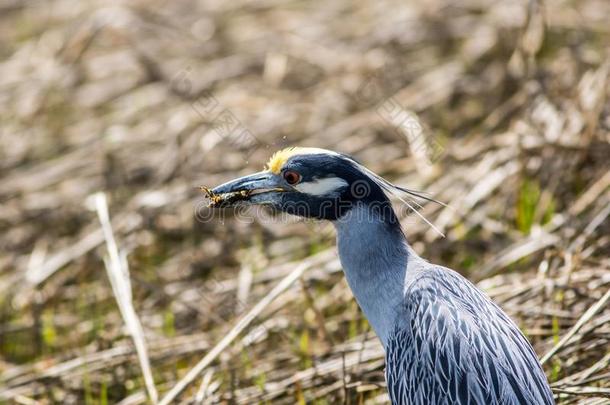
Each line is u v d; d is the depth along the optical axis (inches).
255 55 689.0
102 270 538.3
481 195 514.9
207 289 508.4
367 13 727.1
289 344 450.9
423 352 340.2
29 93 674.2
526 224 505.4
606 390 358.0
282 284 436.5
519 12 666.2
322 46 693.9
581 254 454.6
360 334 451.2
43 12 787.4
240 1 755.4
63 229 569.9
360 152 580.4
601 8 684.1
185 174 573.3
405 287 362.3
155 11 746.2
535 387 327.6
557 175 522.9
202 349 455.5
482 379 326.6
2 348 502.9
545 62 627.2
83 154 616.7
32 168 619.8
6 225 577.6
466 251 500.1
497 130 587.2
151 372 431.5
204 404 404.8
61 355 481.4
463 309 344.8
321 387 414.9
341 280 487.2
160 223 556.1
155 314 496.7
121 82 683.4
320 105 626.5
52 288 531.5
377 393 409.1
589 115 529.7
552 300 426.3
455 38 685.3
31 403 443.5
